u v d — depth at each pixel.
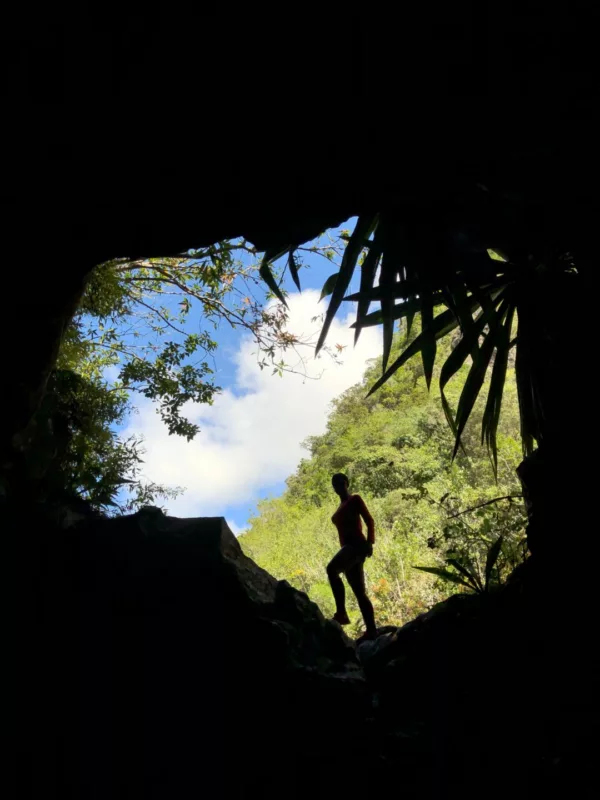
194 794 3.40
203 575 3.81
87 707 3.44
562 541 4.18
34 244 3.81
